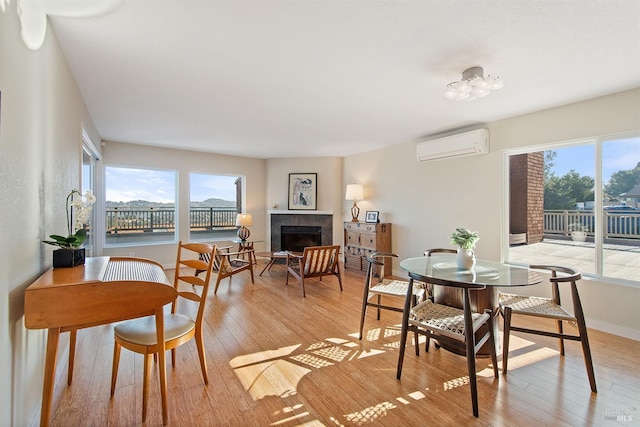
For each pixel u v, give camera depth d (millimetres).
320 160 6551
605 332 2855
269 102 3150
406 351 2498
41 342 1736
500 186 3713
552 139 3244
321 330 2912
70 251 1771
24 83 1433
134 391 1916
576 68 2336
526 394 1922
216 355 2400
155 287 1515
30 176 1515
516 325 3072
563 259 3238
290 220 6656
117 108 3330
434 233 4523
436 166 4484
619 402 1844
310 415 1720
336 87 2752
